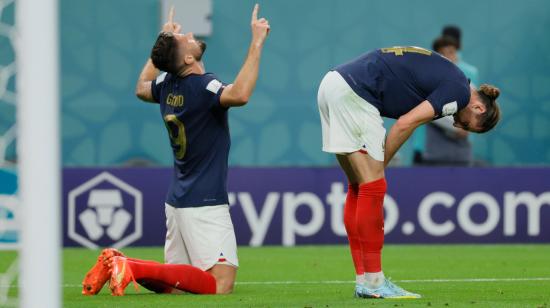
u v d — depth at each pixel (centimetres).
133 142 4394
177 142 2020
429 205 3531
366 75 1894
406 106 1909
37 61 1223
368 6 4522
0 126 4062
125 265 1872
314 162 4456
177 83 2022
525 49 4594
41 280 1221
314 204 3478
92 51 4381
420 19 4550
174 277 1941
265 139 4447
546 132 4578
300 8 4475
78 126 4369
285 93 4466
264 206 3459
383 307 1744
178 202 2020
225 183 2038
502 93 4578
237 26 4456
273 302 1856
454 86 1880
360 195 1889
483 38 4584
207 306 1783
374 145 1884
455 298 1945
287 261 2981
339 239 3488
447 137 3700
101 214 3397
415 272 2689
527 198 3559
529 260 3033
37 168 1223
